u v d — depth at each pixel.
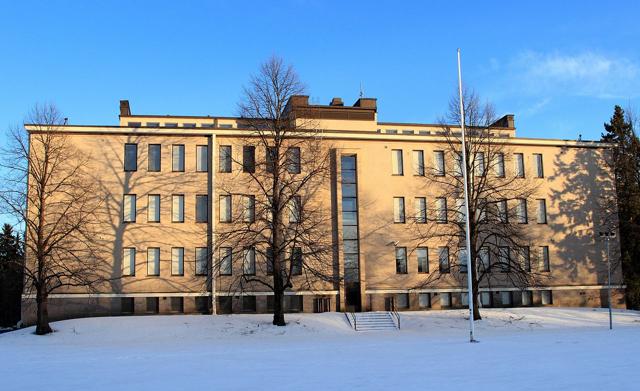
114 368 22.67
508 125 71.06
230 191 54.94
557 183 62.19
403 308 57.03
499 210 54.88
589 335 34.66
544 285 58.38
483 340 32.50
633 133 65.56
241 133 55.84
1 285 68.50
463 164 35.09
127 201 53.94
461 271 58.59
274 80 48.09
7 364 24.58
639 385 16.47
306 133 53.41
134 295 52.66
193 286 53.53
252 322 47.28
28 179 49.25
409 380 18.12
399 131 69.44
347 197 57.25
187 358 25.92
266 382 18.34
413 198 58.56
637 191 64.38
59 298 51.53
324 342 34.44
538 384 16.91
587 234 62.25
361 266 55.88
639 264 67.31
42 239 47.00
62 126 52.72
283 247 47.59
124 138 54.62
